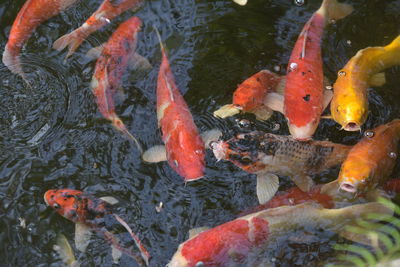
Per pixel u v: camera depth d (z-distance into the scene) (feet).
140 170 12.03
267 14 13.19
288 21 13.10
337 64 12.66
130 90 12.49
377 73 12.41
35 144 12.24
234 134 12.15
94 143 12.21
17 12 13.21
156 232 11.69
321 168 11.85
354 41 12.85
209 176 11.94
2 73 12.68
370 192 11.67
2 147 12.23
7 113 12.45
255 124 12.20
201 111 12.34
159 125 12.17
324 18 12.74
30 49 12.89
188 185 11.93
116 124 12.26
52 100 12.50
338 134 12.10
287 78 12.22
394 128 11.93
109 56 12.67
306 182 11.80
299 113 11.95
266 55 12.80
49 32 13.03
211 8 13.25
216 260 11.27
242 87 12.25
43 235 11.72
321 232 11.49
